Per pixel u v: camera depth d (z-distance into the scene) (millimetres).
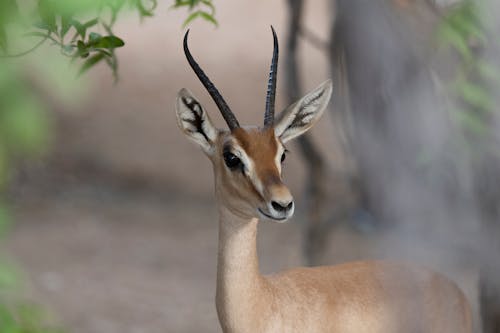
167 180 23844
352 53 11836
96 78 29500
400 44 10219
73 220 20703
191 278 17656
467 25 5738
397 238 13773
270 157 6402
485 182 8031
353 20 11539
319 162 13516
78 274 17391
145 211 21781
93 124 26281
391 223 14086
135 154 25000
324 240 13820
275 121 6953
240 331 6824
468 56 5820
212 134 6855
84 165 24141
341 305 7332
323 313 7207
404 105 11078
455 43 5875
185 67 31422
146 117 27312
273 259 18156
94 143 25266
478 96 6109
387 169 12789
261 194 6215
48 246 18906
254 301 6809
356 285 7527
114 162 24438
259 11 36281
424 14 6695
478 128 6340
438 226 12484
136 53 32156
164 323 15258
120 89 29031
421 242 12898
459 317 7949
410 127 11227
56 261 18047
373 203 14500
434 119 10219
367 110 12109
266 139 6508
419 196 12273
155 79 30062
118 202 22312
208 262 18641
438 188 11547
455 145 7281
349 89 12312
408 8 6754
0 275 3016
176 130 26766
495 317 8414
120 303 16031
